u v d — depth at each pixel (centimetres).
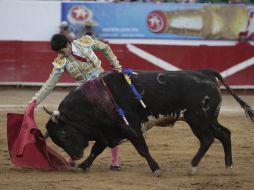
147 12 3516
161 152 1900
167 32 3547
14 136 1593
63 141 1551
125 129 1534
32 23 3469
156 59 3438
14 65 3394
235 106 3020
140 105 1530
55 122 1548
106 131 1562
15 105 2856
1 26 3450
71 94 1559
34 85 3409
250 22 3597
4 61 3384
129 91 1527
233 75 3481
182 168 1655
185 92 1538
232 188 1410
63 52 1584
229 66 3481
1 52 3381
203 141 1554
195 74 1566
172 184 1441
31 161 1569
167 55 3444
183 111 1546
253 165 1708
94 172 1593
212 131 1588
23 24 3466
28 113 1571
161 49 3441
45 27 3481
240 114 2769
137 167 1667
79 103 1544
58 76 1590
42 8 3466
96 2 3478
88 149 1928
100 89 1536
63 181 1465
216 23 3572
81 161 1752
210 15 3562
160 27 3534
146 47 3431
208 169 1642
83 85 1552
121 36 3509
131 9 3503
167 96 1531
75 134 1548
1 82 3391
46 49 3403
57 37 1577
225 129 1597
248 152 1917
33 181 1464
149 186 1417
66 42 1579
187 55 3459
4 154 1825
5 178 1498
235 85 3484
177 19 3544
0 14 3444
